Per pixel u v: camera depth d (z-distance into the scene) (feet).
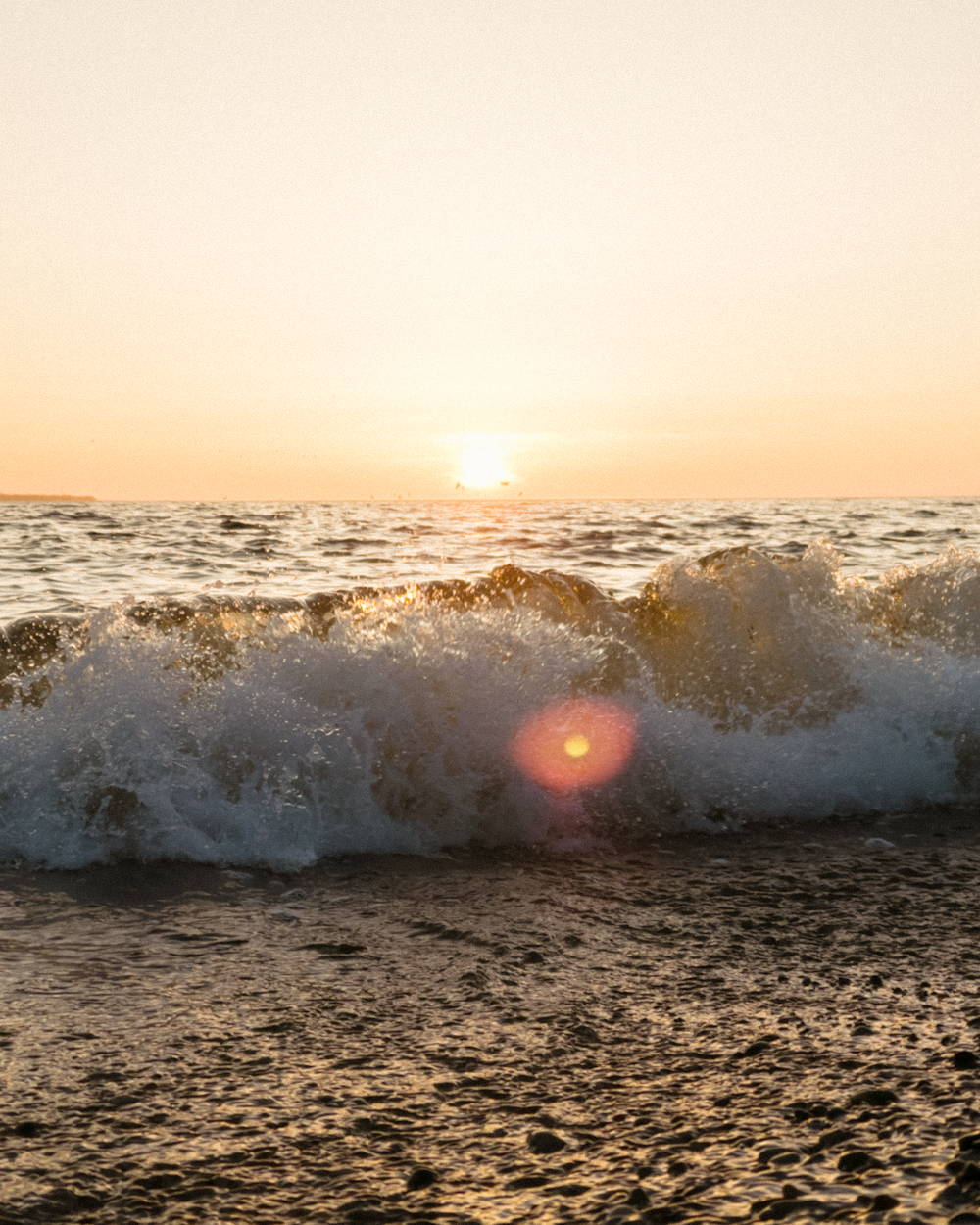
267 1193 5.46
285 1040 7.38
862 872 11.90
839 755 15.11
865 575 45.37
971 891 11.22
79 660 13.00
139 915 10.05
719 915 10.36
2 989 8.12
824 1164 5.58
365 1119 6.26
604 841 13.12
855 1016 7.85
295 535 66.64
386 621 14.76
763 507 133.69
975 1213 4.97
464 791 13.15
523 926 9.96
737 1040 7.43
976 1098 6.40
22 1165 5.66
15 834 11.61
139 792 12.04
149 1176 5.61
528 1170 5.65
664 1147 5.88
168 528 72.54
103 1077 6.74
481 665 14.11
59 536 63.10
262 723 12.80
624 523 82.79
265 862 11.77
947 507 136.36
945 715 15.58
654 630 15.71
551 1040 7.44
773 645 15.76
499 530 73.26
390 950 9.29
